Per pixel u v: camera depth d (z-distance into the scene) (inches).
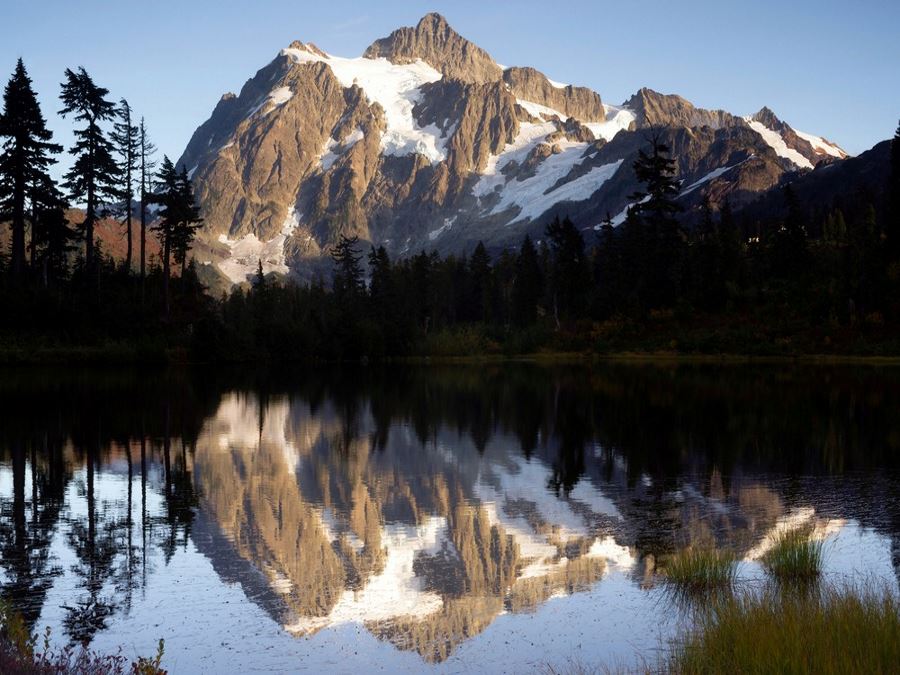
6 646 352.2
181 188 3390.7
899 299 4092.0
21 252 2812.5
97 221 3132.4
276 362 3966.5
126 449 1090.1
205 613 489.7
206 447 1121.4
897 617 386.6
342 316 4259.4
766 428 1314.0
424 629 465.4
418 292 5585.6
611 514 736.3
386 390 2213.3
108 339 2997.0
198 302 3631.9
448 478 912.3
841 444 1141.1
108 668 376.5
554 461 1023.0
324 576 563.2
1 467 950.4
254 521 712.4
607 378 2628.0
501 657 424.2
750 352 3976.4
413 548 632.4
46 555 603.5
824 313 4165.8
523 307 5374.0
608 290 4877.0
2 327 2751.0
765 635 368.2
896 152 4532.5
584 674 398.9
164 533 668.7
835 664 336.2
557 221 5172.2
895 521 699.4
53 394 1795.0
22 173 2716.5
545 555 611.5
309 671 408.5
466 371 3292.3
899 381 2352.4
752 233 7273.6
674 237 4603.8
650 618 475.8
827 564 574.6
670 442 1174.3
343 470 961.5
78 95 2888.8
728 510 749.3
